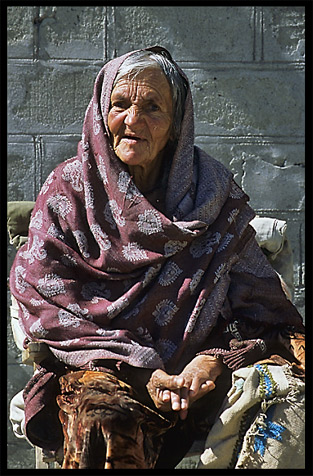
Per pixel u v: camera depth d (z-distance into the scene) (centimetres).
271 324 291
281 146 407
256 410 257
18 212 335
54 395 281
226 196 297
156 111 285
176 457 270
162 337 279
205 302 282
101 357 266
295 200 408
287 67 404
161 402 255
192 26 398
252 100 404
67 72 394
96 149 289
